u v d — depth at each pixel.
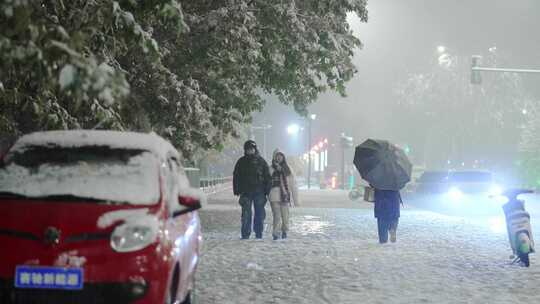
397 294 9.27
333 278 10.55
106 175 6.47
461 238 17.23
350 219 23.84
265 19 17.20
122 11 8.72
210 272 10.97
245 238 16.38
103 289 5.67
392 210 15.79
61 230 5.79
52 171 6.52
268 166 16.33
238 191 16.31
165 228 6.09
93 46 11.41
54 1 10.07
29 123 12.68
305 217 24.88
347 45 18.78
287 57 18.06
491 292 9.50
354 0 18.36
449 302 8.74
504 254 13.91
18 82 10.45
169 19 8.78
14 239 5.81
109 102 6.13
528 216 12.37
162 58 15.52
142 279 5.70
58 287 5.65
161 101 15.65
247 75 18.62
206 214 25.23
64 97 11.16
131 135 7.08
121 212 5.97
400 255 13.55
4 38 6.54
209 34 16.25
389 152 15.84
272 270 11.28
